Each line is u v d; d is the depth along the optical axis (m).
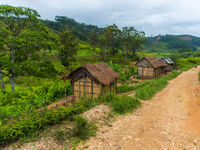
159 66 34.88
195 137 7.54
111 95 13.21
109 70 18.48
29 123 7.12
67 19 172.38
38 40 19.91
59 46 24.84
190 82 25.50
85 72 15.97
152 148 6.50
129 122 9.03
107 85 15.62
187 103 14.01
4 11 16.45
